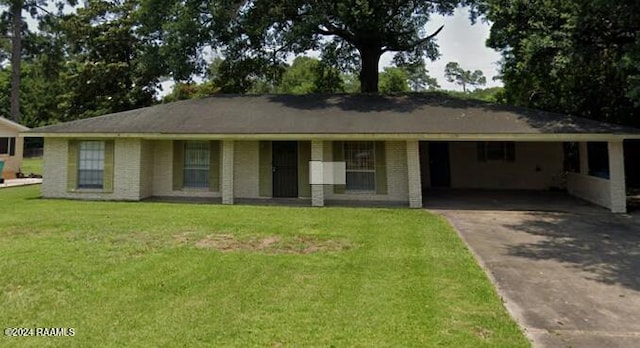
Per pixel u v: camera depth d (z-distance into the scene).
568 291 4.98
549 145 16.83
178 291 4.76
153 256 6.27
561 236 8.15
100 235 7.73
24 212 10.45
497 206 12.29
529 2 13.56
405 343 3.53
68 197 13.61
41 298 4.50
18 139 21.66
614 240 7.78
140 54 25.25
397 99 15.88
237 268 5.70
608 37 12.06
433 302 4.48
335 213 10.80
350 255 6.50
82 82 26.89
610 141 11.38
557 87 18.00
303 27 18.61
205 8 19.33
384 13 19.11
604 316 4.23
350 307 4.31
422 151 17.78
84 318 3.99
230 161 12.95
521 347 3.49
